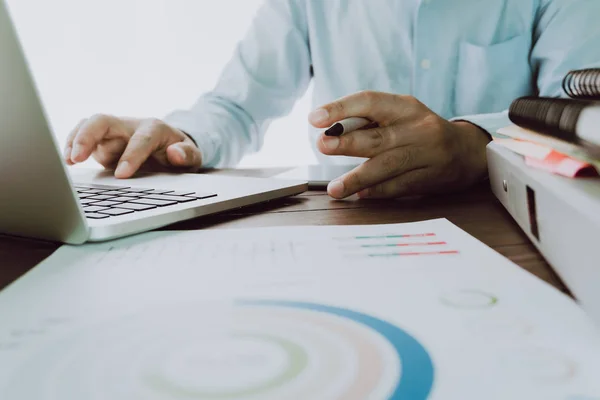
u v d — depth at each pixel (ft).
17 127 0.95
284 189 1.66
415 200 1.65
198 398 0.49
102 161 2.32
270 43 3.86
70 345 0.61
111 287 0.82
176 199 1.43
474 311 0.67
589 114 0.73
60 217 1.07
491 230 1.17
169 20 6.43
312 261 0.93
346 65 3.90
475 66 3.57
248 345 0.60
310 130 4.27
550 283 0.79
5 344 0.62
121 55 6.52
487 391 0.48
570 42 3.18
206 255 1.00
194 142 2.72
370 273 0.85
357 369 0.53
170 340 0.62
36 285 0.84
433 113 1.79
